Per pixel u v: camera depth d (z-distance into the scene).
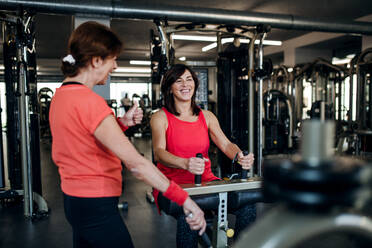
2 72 12.37
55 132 1.06
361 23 5.09
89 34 1.01
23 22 2.93
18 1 3.41
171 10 4.02
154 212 3.31
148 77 15.00
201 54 11.12
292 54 9.07
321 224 0.36
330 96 7.82
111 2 3.80
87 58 1.02
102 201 1.04
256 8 5.96
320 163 0.35
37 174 3.31
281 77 8.44
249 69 4.12
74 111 1.00
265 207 3.32
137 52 10.55
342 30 5.04
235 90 4.49
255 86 4.72
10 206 3.54
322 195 0.33
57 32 7.69
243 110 4.50
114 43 1.06
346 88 9.21
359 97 5.49
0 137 3.63
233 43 4.25
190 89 1.75
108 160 1.07
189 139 1.74
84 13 3.75
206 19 4.18
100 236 1.06
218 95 4.53
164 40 3.45
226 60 4.48
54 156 1.10
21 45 2.94
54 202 3.69
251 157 1.37
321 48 9.04
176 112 1.78
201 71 5.94
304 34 8.49
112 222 1.07
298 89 7.80
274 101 7.02
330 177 0.32
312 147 0.36
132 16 3.93
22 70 2.95
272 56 10.62
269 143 6.88
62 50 10.12
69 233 2.76
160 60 3.49
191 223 1.02
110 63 1.09
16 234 2.74
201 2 5.51
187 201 1.00
